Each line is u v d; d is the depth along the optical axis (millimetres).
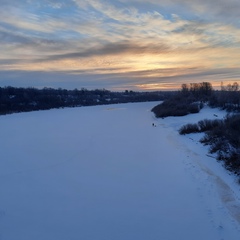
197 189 15992
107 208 14281
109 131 38969
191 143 26844
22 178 19391
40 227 12672
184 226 12312
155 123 45125
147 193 15898
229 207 13594
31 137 36344
